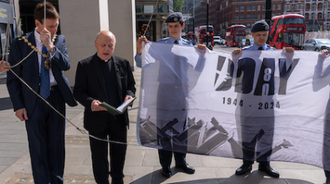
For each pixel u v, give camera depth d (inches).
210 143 119.2
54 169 103.9
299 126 116.7
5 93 316.5
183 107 117.9
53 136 102.6
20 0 604.4
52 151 103.7
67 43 339.3
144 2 1234.6
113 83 105.5
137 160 143.2
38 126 98.5
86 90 103.9
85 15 334.6
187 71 117.1
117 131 108.3
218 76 117.7
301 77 115.7
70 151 153.1
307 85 115.6
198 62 117.5
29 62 96.3
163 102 116.8
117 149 109.3
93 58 104.2
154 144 117.5
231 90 117.9
